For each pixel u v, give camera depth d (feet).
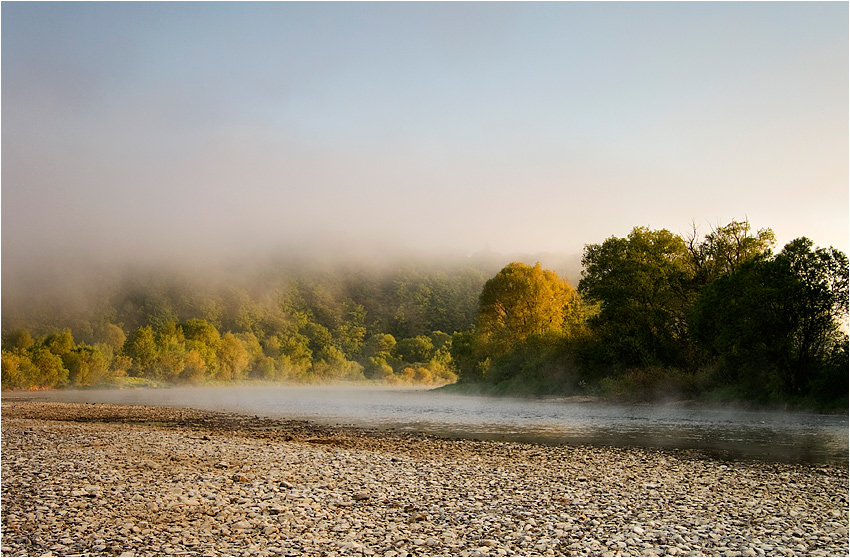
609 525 41.14
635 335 189.88
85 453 69.00
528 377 234.17
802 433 97.09
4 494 47.85
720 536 38.73
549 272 281.95
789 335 139.64
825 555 35.12
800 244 140.15
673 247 195.52
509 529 40.24
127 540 37.04
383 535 38.75
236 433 98.43
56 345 404.36
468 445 82.64
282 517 42.22
